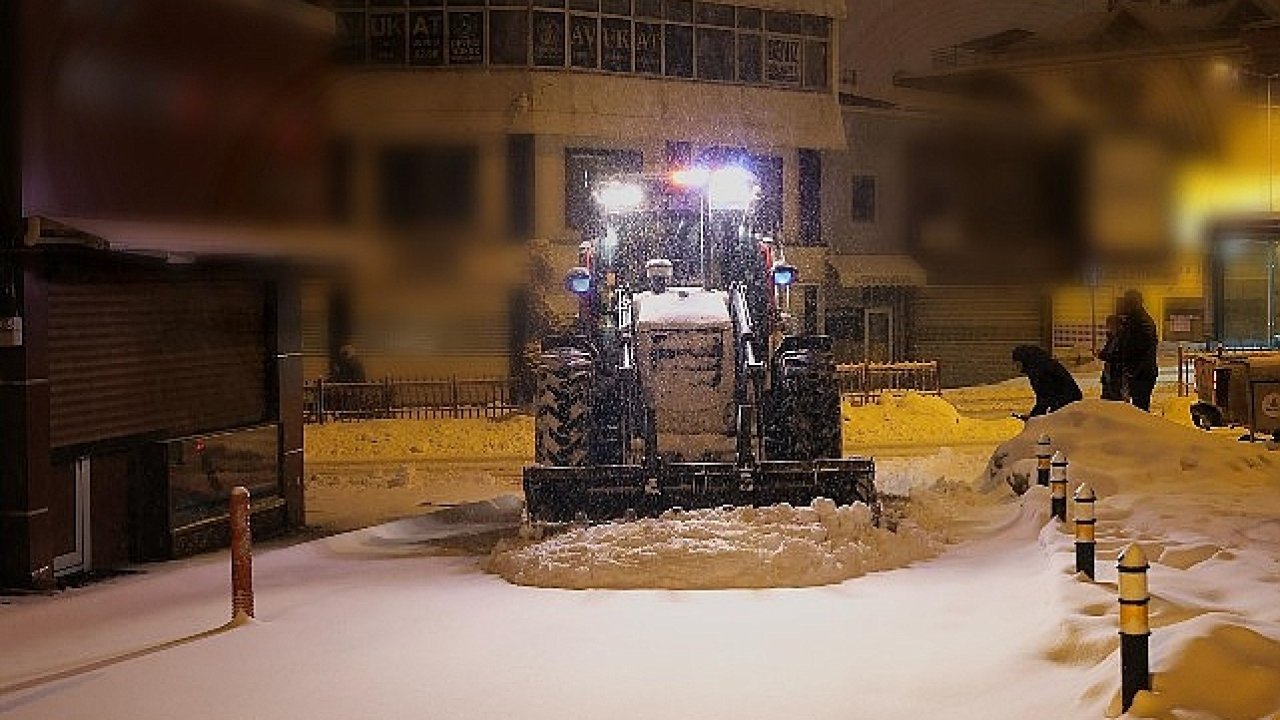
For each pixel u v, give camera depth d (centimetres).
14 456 1319
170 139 1590
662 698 871
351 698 895
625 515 1443
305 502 1966
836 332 4522
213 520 1596
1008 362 4878
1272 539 1319
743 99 3978
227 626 1126
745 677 913
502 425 2844
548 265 3516
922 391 3644
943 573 1280
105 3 1436
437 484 2136
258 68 1803
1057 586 1048
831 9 4144
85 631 1178
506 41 3575
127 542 1510
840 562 1268
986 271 4838
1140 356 2188
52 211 1352
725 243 1669
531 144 3569
